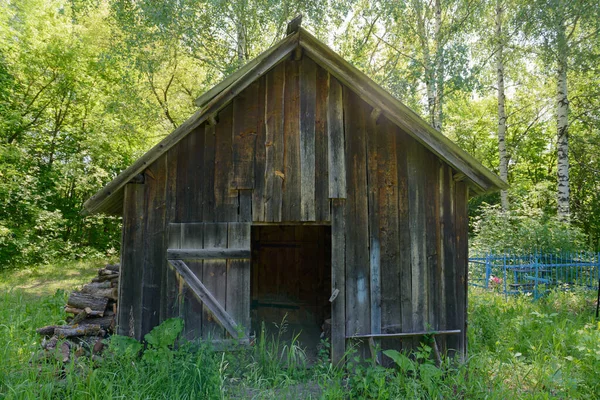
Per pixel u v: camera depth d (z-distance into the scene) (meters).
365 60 13.59
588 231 19.03
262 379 4.44
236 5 11.48
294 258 8.55
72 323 5.38
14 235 14.02
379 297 5.01
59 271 13.07
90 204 4.77
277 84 5.07
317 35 12.66
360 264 5.00
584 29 11.81
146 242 4.86
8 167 14.05
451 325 5.12
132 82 13.02
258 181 4.98
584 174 18.61
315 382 4.60
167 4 10.70
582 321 7.17
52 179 15.71
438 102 11.79
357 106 5.14
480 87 10.48
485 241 12.73
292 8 11.66
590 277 10.17
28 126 15.77
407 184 5.16
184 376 4.00
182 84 15.19
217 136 4.99
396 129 5.19
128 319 4.76
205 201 4.95
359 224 5.04
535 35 11.50
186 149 4.95
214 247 4.91
